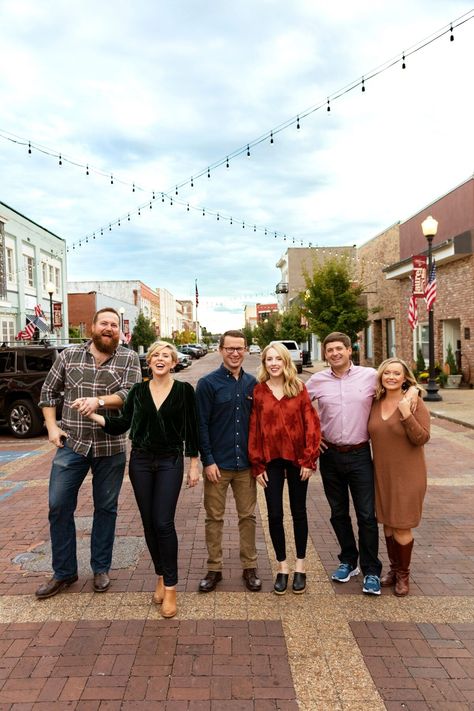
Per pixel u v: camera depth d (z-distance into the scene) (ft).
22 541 16.52
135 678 9.62
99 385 13.17
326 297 84.48
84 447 12.89
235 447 13.02
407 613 11.85
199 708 8.85
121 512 19.27
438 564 14.47
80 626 11.41
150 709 8.83
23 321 84.84
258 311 333.62
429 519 18.24
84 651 10.46
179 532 17.11
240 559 14.42
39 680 9.59
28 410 36.11
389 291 85.30
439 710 8.78
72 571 13.12
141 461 12.11
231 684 9.44
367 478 12.89
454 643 10.67
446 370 59.31
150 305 233.55
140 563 14.64
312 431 12.53
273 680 9.55
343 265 86.84
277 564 14.56
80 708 8.87
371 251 95.04
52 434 12.93
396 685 9.40
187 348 194.70
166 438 11.96
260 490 22.61
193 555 15.20
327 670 9.82
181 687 9.37
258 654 10.34
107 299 148.66
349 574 13.51
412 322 58.85
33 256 91.35
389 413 12.62
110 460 13.23
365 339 102.17
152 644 10.69
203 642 10.75
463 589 13.00
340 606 12.19
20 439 36.40
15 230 82.64
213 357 204.74
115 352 13.64
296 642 10.75
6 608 12.21
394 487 12.39
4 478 25.18
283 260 206.49
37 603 12.42
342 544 13.60
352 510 19.69
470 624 11.38
